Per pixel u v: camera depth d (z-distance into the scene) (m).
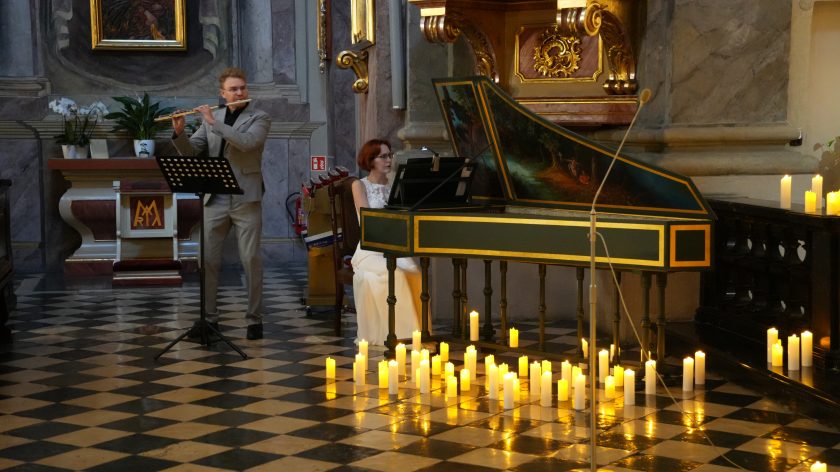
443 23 7.63
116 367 6.94
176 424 5.53
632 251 5.86
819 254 5.80
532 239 6.20
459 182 7.08
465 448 5.05
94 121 12.30
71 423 5.57
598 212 6.66
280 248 12.84
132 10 12.74
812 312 5.88
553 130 6.45
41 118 12.25
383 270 7.59
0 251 8.48
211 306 8.23
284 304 9.64
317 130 12.87
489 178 7.27
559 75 7.94
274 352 7.39
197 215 11.76
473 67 8.52
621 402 5.85
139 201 11.56
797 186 7.44
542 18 7.93
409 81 8.68
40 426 5.52
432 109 8.70
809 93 7.64
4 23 12.21
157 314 9.11
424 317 7.13
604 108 7.78
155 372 6.78
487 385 6.31
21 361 7.14
